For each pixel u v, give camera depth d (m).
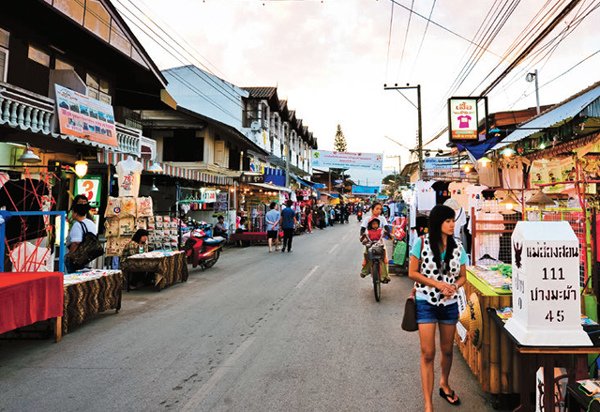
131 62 11.91
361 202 79.94
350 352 4.71
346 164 47.03
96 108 10.06
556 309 2.64
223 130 19.56
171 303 7.27
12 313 4.48
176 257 8.92
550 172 9.77
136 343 5.09
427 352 3.27
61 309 5.22
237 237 17.89
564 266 2.66
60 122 8.69
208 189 17.20
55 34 10.14
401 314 6.43
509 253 6.54
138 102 14.91
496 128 15.48
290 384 3.85
